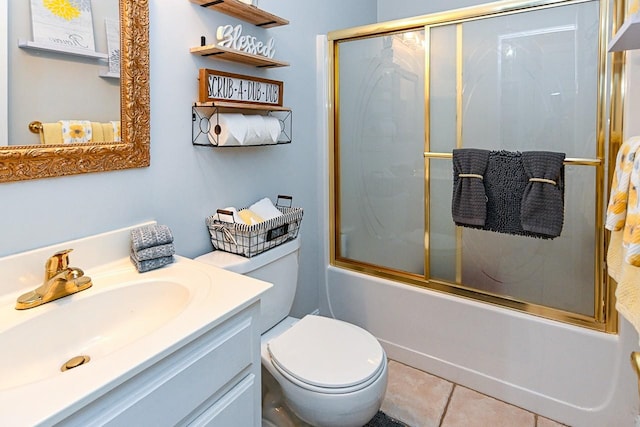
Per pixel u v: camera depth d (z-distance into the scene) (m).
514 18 1.58
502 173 1.58
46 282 0.97
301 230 2.03
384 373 1.30
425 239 1.91
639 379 1.00
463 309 1.79
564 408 1.58
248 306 0.98
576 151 1.51
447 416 1.63
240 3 1.39
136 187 1.24
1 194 0.94
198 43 1.39
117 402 0.69
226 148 1.55
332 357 1.32
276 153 1.81
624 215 1.11
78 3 1.04
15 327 0.86
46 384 0.65
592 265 1.52
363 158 2.07
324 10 2.09
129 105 1.17
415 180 1.92
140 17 1.17
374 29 1.91
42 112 0.99
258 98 1.58
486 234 1.74
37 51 0.97
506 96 1.63
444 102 1.78
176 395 0.80
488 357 1.75
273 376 1.34
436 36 1.76
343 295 2.17
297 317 2.05
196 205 1.44
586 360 1.53
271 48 1.61
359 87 2.03
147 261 1.15
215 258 1.42
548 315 1.61
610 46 1.17
